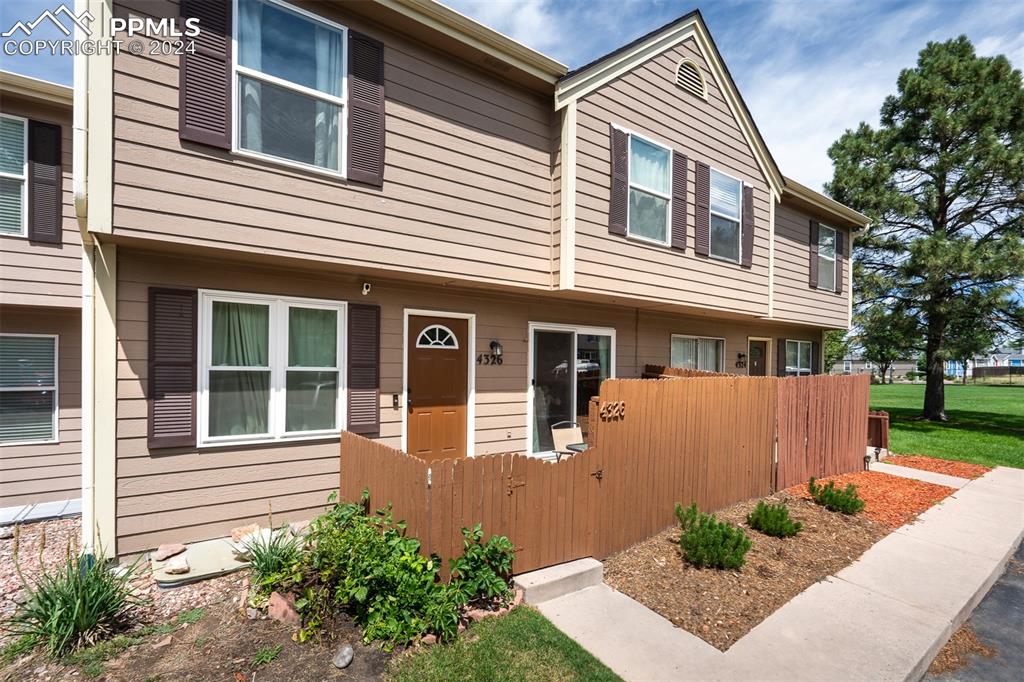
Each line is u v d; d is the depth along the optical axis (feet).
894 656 10.43
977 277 42.78
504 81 19.93
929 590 13.51
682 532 15.88
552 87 20.49
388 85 17.06
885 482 24.80
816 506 19.80
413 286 19.95
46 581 11.41
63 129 22.56
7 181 21.56
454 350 21.40
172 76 13.26
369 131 16.53
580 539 14.05
